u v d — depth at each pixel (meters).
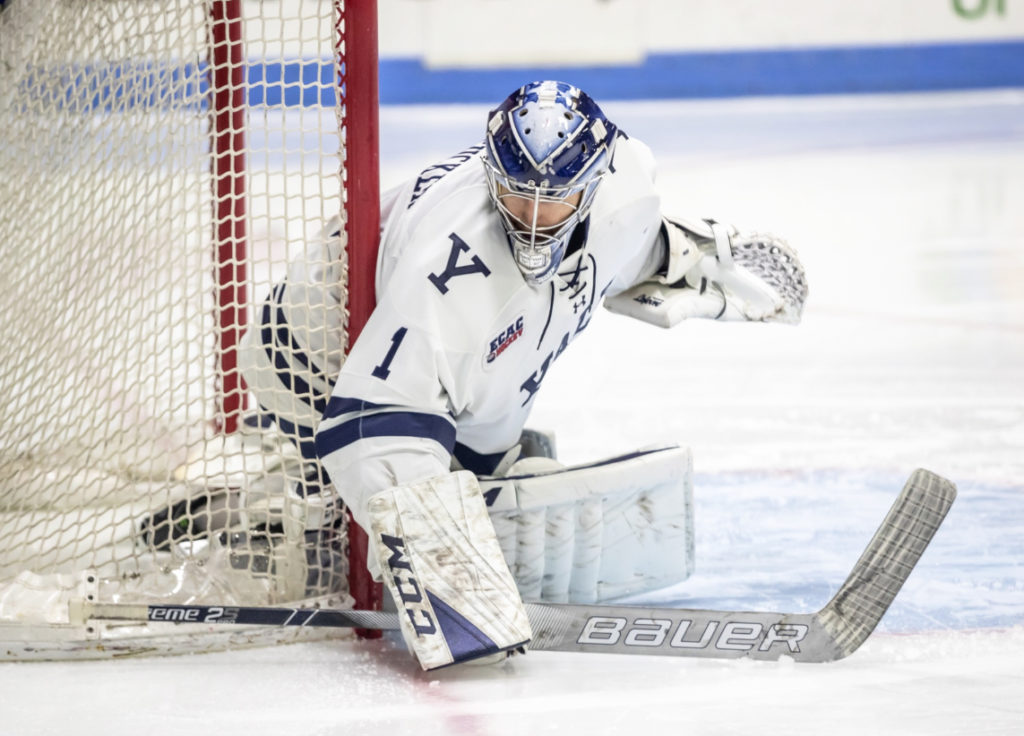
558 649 8.68
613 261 9.26
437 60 44.50
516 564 9.38
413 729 7.57
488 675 8.47
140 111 9.91
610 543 9.77
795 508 12.20
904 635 9.13
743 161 36.44
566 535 9.47
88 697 8.09
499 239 8.49
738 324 20.77
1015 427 14.69
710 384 17.09
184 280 9.78
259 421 9.84
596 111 8.27
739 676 8.41
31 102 10.52
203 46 9.66
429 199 8.81
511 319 8.52
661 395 16.59
